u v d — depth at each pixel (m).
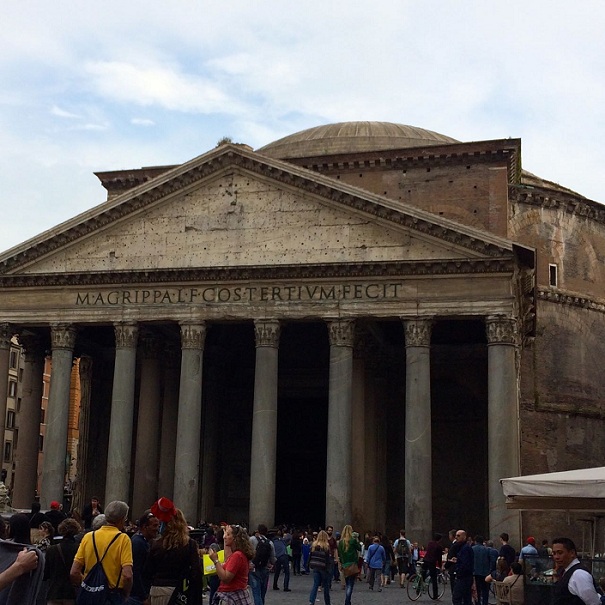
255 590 18.53
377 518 42.62
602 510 16.27
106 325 39.84
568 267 52.84
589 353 53.03
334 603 24.67
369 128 59.59
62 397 38.97
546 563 17.72
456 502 45.97
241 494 49.50
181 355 41.47
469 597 20.17
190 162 38.88
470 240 35.59
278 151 57.12
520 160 51.78
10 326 40.28
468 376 45.97
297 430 50.69
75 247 39.94
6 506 33.41
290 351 49.94
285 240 37.78
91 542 10.52
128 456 38.03
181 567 11.24
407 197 48.22
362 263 36.34
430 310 35.81
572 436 51.03
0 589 6.78
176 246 38.91
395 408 45.97
